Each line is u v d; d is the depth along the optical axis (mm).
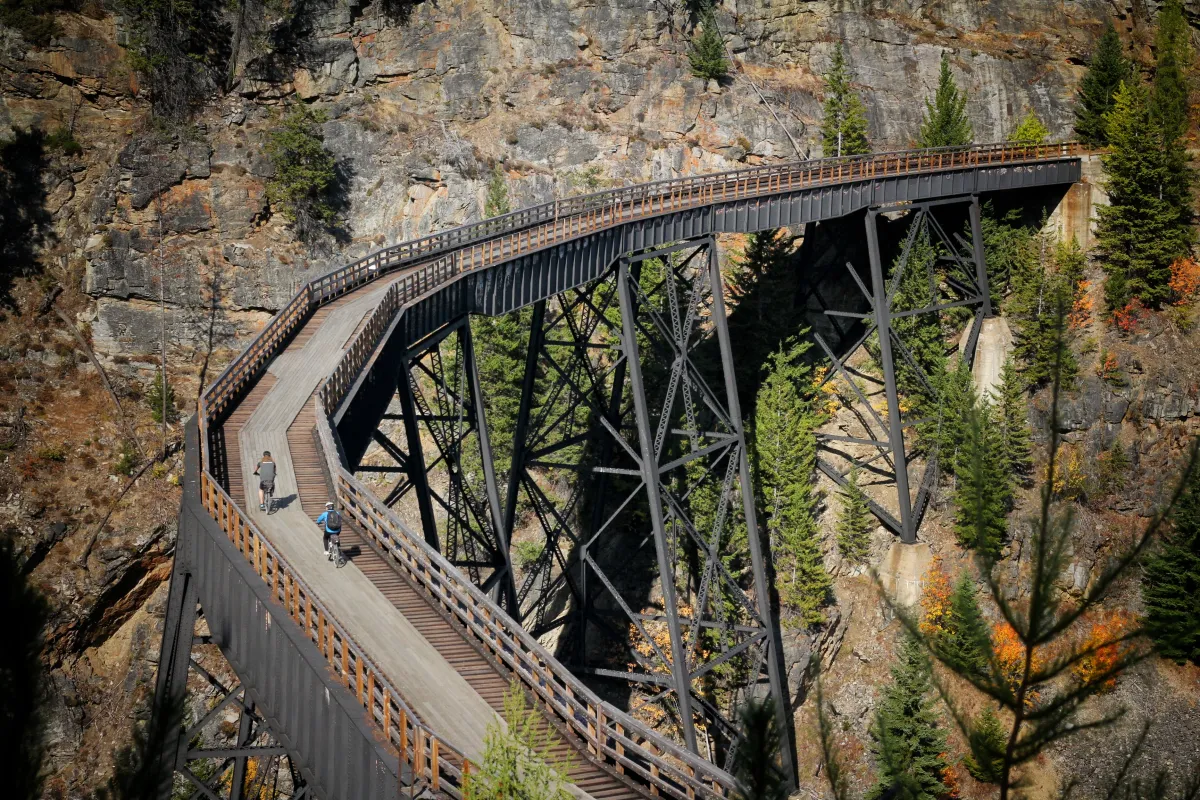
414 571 26797
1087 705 50656
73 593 51375
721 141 69562
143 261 58438
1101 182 64812
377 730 20203
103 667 52531
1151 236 62531
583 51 70000
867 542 57156
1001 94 78812
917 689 45812
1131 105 64875
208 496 29250
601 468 46562
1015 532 56906
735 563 55094
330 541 27344
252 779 45000
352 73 66500
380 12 67875
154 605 54125
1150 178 63156
